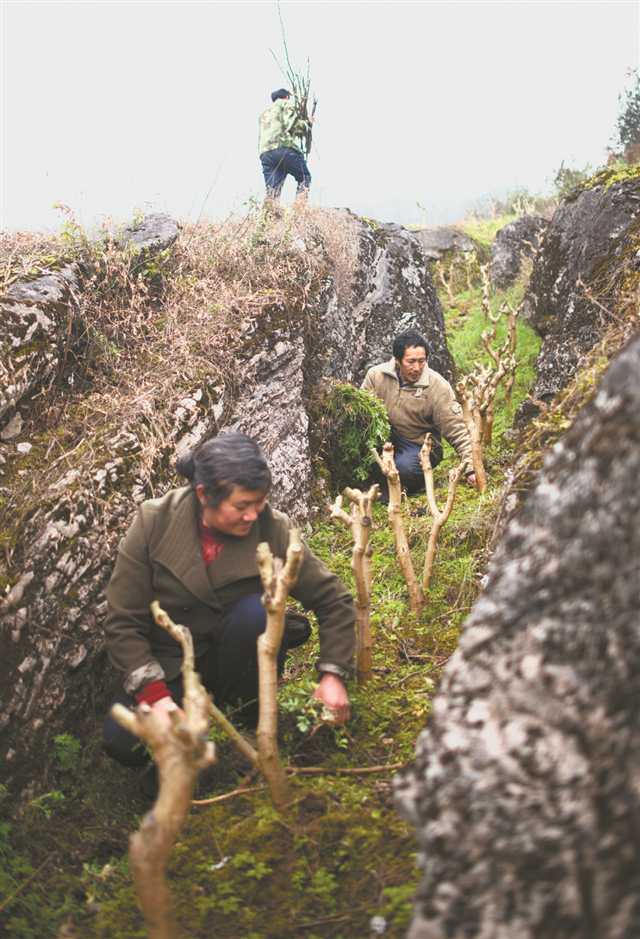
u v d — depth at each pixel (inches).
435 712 74.4
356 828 111.7
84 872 115.2
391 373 254.1
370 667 147.2
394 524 173.2
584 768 65.4
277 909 102.1
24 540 136.8
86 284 193.8
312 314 258.4
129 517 152.7
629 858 62.0
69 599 138.8
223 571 125.4
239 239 251.1
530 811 66.3
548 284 317.4
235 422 195.5
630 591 65.7
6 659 127.3
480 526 196.9
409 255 349.7
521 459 146.1
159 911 80.9
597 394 75.4
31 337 165.2
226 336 204.1
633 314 173.5
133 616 124.9
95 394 176.1
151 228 230.7
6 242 197.2
